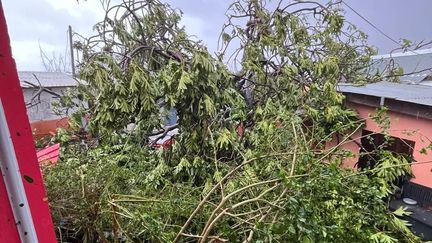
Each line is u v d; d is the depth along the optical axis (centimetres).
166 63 361
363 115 334
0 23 53
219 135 294
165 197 215
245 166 201
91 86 334
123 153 313
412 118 288
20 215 55
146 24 371
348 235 135
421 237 177
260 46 396
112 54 338
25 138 57
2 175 54
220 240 151
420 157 277
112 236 183
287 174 154
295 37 424
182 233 163
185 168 289
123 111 304
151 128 338
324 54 441
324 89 339
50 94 548
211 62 322
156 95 316
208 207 187
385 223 154
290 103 349
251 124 354
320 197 139
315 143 239
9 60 54
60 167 221
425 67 501
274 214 148
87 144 364
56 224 181
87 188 193
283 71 389
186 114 323
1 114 53
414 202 277
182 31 390
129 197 192
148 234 171
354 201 160
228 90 353
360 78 458
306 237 120
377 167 182
